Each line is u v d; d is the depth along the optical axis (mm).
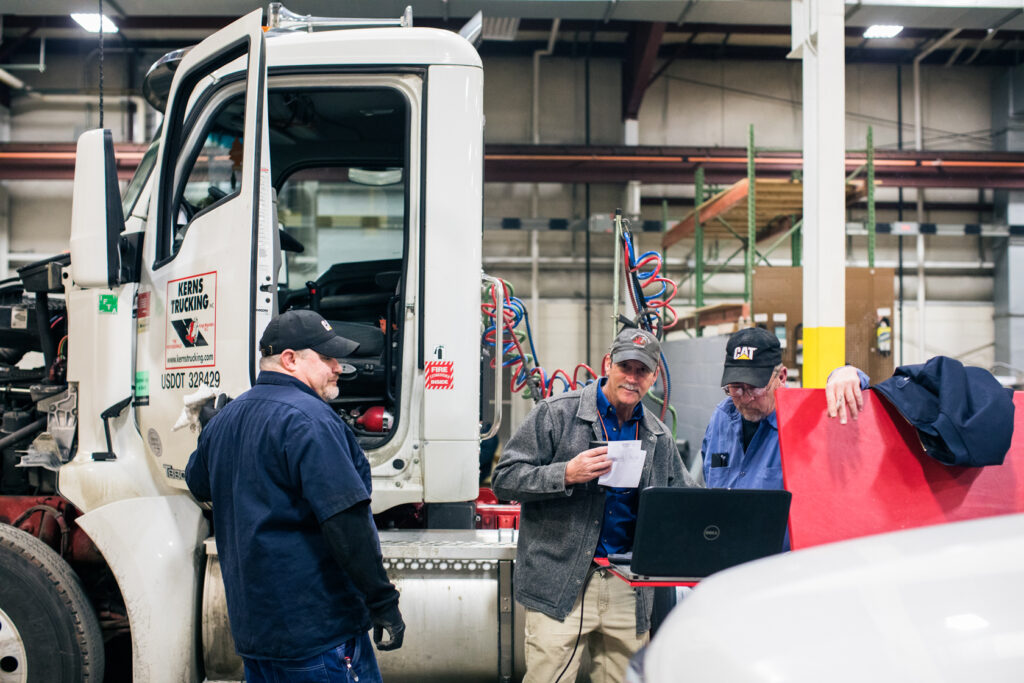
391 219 4277
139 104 9914
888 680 831
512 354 3377
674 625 1067
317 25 2789
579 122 10578
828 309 4836
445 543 2340
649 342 2096
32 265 2670
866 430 2107
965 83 10977
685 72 10727
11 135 9914
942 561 1019
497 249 10469
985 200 10953
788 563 1144
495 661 2324
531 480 2029
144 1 5805
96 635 2383
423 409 2371
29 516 2650
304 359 1836
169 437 2375
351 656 1732
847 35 9914
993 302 10836
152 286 2453
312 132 3342
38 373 3031
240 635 1683
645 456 2057
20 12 6109
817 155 4883
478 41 2811
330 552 1723
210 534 2445
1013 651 846
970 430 1884
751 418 2412
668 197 10633
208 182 2879
